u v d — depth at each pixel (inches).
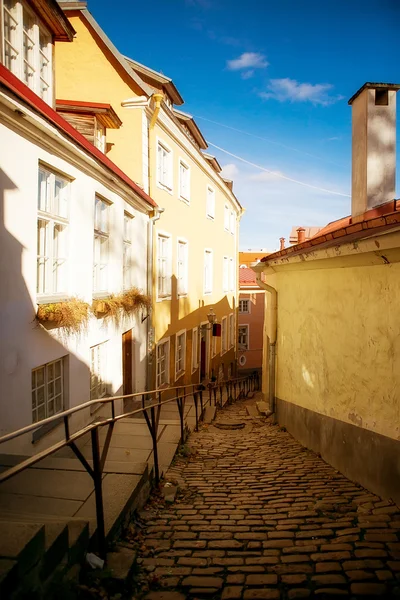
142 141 476.4
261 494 206.5
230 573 127.5
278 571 127.8
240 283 1268.5
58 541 102.5
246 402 644.7
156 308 505.0
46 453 107.1
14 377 205.9
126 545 142.4
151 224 464.1
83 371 290.2
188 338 663.8
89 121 414.3
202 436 351.3
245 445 323.3
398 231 172.9
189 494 205.0
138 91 478.0
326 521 169.2
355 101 329.1
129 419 350.0
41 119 211.0
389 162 313.4
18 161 206.7
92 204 300.4
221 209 872.9
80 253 282.0
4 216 197.2
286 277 374.3
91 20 469.1
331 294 269.7
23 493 156.6
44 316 227.3
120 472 180.1
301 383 331.6
